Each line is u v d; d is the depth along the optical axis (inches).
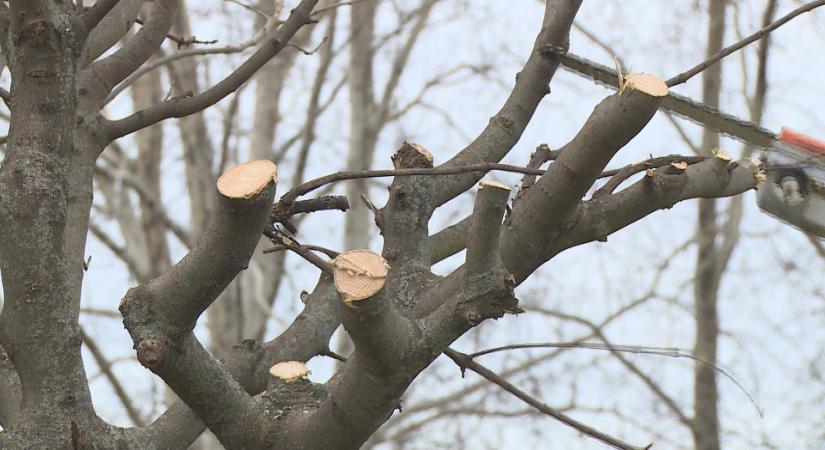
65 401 197.3
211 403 208.1
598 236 229.1
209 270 193.6
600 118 208.2
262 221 191.3
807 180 262.7
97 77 290.0
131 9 317.1
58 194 196.9
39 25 195.9
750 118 747.4
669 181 234.5
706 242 791.7
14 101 199.5
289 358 280.5
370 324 192.4
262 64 292.4
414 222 247.3
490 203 201.5
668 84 253.4
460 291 209.2
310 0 295.3
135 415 684.1
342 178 227.9
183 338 199.8
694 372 778.8
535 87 291.9
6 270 194.7
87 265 277.7
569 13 288.5
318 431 210.1
